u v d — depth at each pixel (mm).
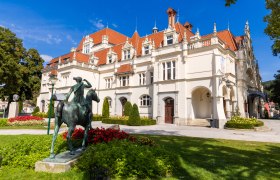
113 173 6633
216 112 26656
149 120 29906
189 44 30984
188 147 12195
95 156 7070
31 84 48969
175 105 30703
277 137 18031
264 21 18109
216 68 27359
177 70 31156
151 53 35406
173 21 39531
